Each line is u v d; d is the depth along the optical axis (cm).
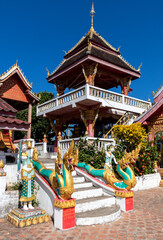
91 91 1430
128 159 737
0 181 639
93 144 1112
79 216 581
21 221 548
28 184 595
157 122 1310
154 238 486
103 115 1695
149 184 1143
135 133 1077
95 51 1756
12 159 898
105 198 707
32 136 2686
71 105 1548
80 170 885
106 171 790
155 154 1203
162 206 759
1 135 827
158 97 1296
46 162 1128
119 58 1970
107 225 567
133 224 575
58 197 565
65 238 481
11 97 1395
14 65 1386
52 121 1925
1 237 485
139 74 1911
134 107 1728
